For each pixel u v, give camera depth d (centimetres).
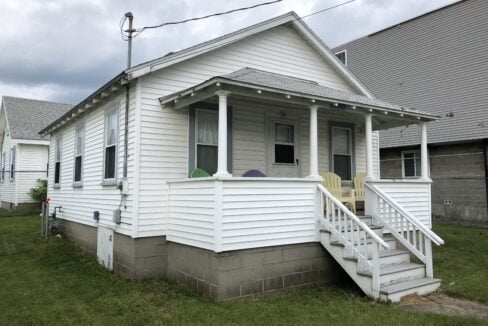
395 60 1720
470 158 1446
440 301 552
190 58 717
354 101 694
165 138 684
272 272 589
